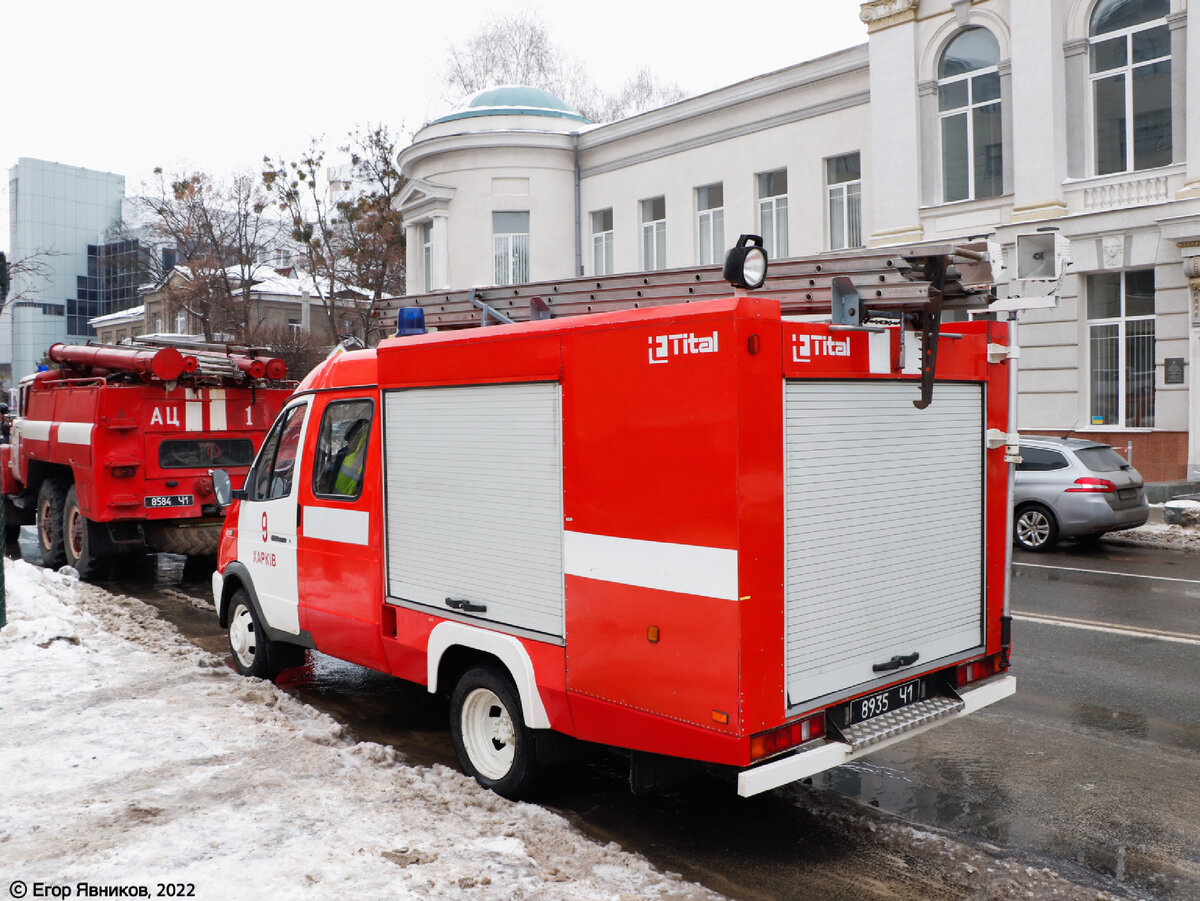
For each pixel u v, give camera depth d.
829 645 4.11
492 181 26.86
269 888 3.72
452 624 5.00
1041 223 18.06
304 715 6.18
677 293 5.18
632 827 4.66
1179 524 14.40
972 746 5.82
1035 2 17.89
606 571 4.21
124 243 93.75
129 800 4.62
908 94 19.94
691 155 24.47
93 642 7.84
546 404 4.48
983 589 5.02
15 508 15.01
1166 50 16.89
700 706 3.85
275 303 51.22
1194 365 16.42
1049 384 18.48
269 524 6.66
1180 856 4.37
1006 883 4.07
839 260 4.33
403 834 4.25
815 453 4.05
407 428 5.34
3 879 3.81
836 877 4.14
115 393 10.56
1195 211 16.17
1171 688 6.97
